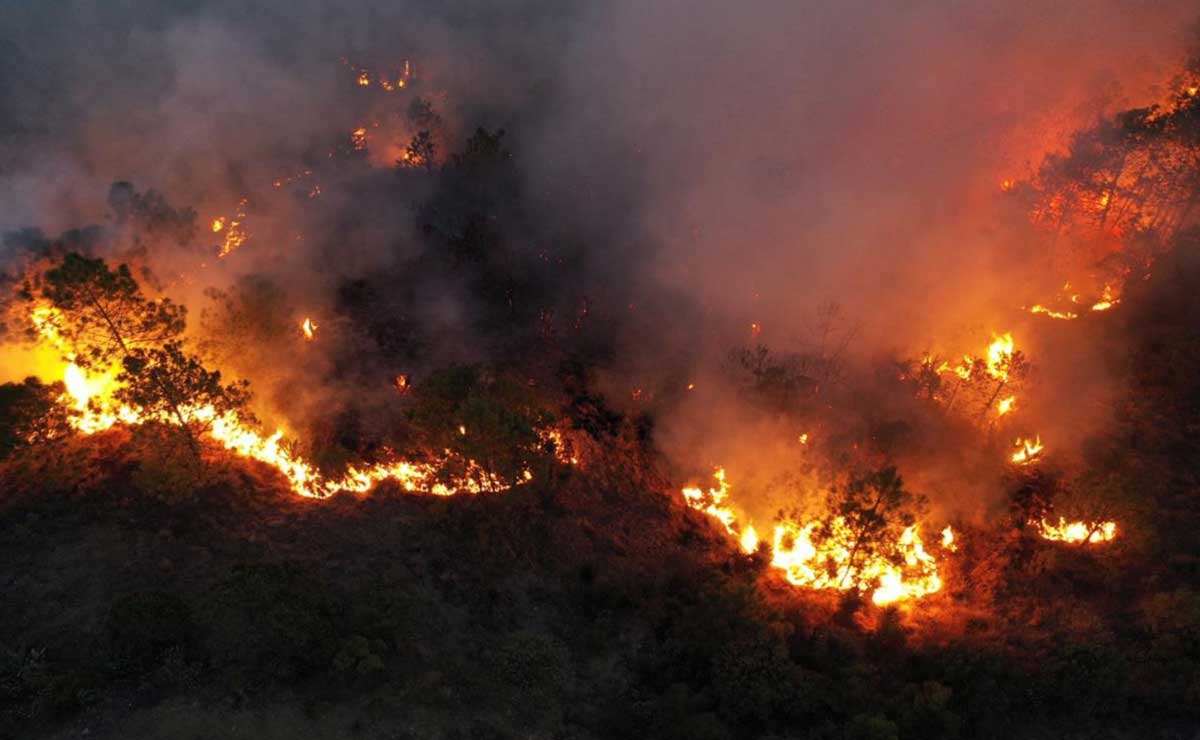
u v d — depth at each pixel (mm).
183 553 29766
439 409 35469
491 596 32094
